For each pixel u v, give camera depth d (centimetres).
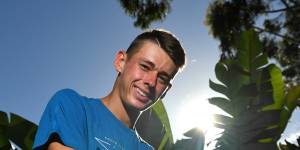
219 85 153
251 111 144
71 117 93
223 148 137
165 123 155
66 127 91
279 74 153
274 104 150
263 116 142
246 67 160
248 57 162
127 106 106
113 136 102
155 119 149
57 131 89
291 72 898
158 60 104
